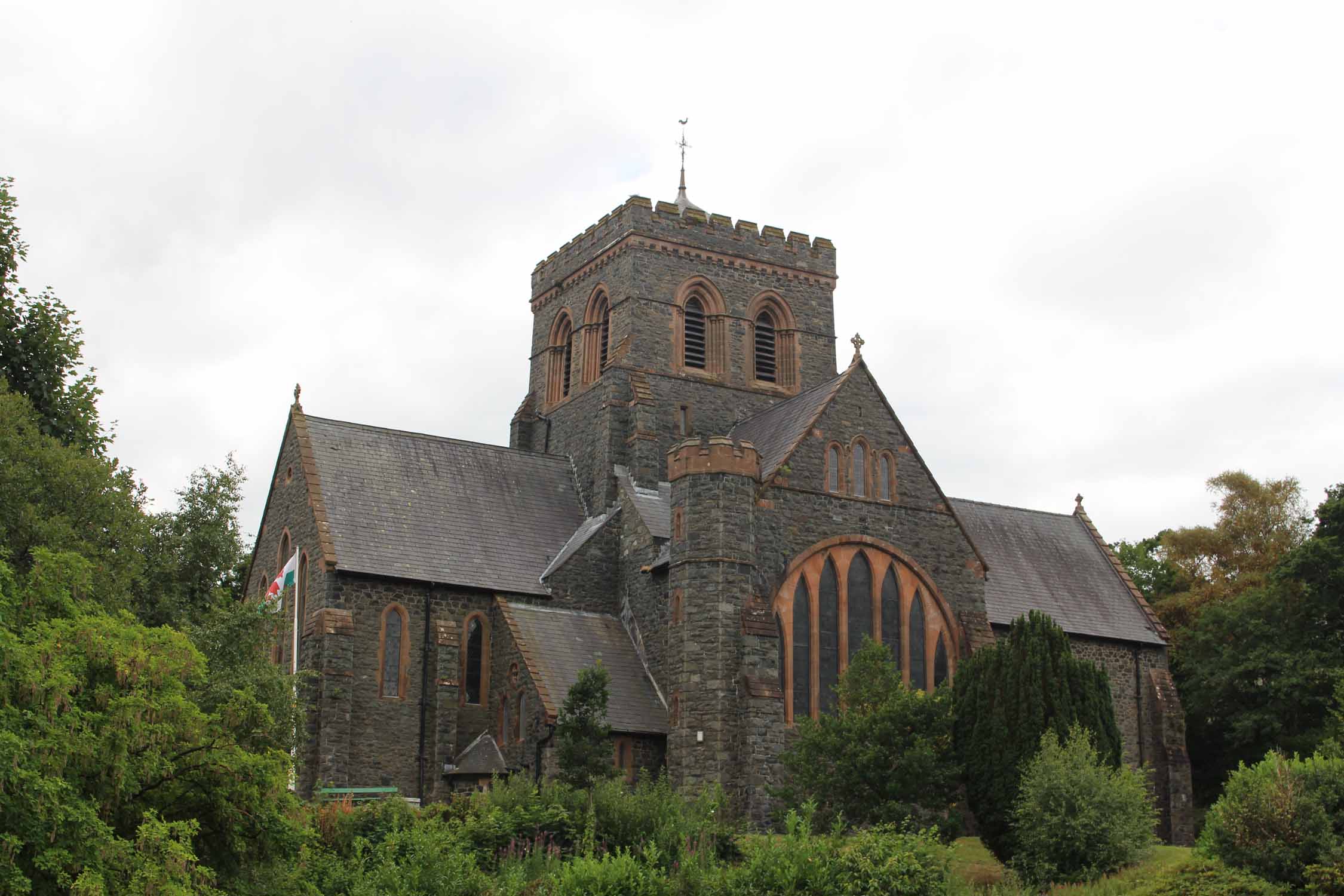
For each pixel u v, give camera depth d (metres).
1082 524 88.50
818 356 81.31
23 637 31.92
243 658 52.00
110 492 48.28
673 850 45.59
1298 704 76.75
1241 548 97.31
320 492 66.00
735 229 80.19
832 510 64.06
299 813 37.97
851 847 42.03
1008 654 54.72
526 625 64.50
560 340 83.25
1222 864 42.50
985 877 50.66
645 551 67.19
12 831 28.09
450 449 73.12
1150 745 78.38
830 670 62.44
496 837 45.25
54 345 52.22
